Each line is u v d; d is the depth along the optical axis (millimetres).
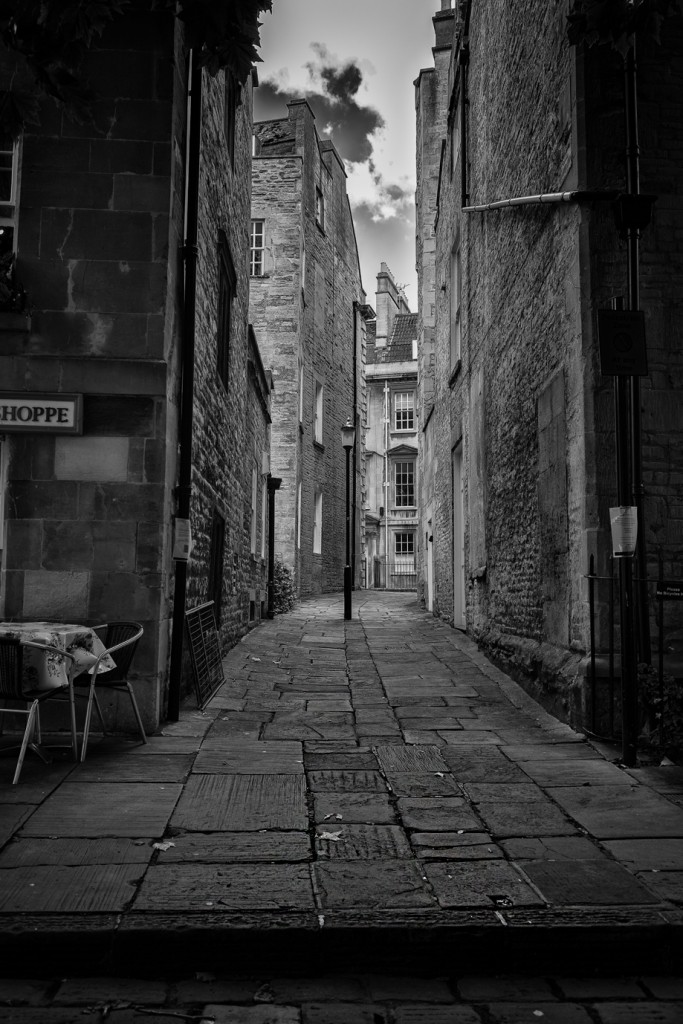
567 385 6781
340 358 30125
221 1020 2750
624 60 5496
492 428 10523
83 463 6289
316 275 26453
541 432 7684
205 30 4504
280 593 19344
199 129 6988
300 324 23625
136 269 6398
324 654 11195
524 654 8133
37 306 6328
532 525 8148
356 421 32406
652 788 4906
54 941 3037
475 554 12094
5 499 6246
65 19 4184
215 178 8625
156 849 3867
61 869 3605
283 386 23016
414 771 5289
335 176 29281
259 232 23594
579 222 6453
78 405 6273
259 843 3969
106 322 6352
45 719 6117
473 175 12594
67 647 5305
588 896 3389
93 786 4836
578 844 4000
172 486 6629
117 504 6273
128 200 6434
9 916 3154
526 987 3023
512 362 9094
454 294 15602
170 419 6527
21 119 4578
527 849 3930
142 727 5887
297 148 24656
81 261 6379
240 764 5391
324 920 3148
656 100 6598
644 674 5863
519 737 6258
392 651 11461
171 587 6664
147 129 6480
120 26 6512
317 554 26719
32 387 6273
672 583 5449
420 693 8148
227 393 10297
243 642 12031
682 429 6359
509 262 9219
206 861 3736
